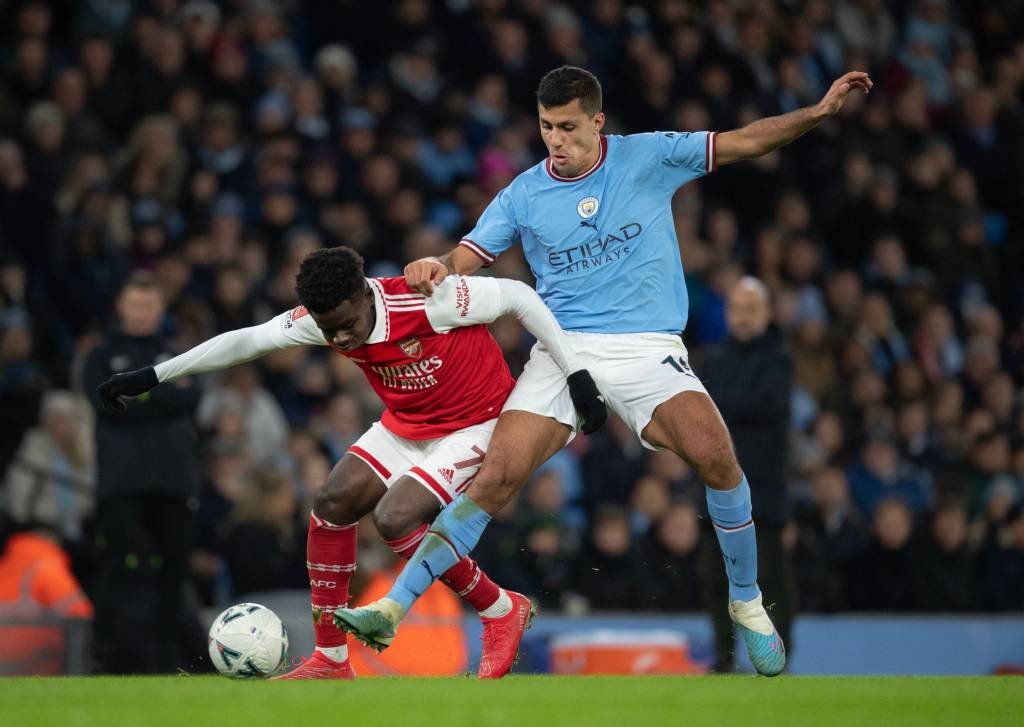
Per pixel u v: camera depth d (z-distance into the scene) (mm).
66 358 41906
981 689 18797
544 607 36906
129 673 31281
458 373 21453
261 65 51250
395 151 49531
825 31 63031
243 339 21312
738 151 21859
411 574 20453
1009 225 61938
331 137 49812
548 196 22203
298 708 15688
